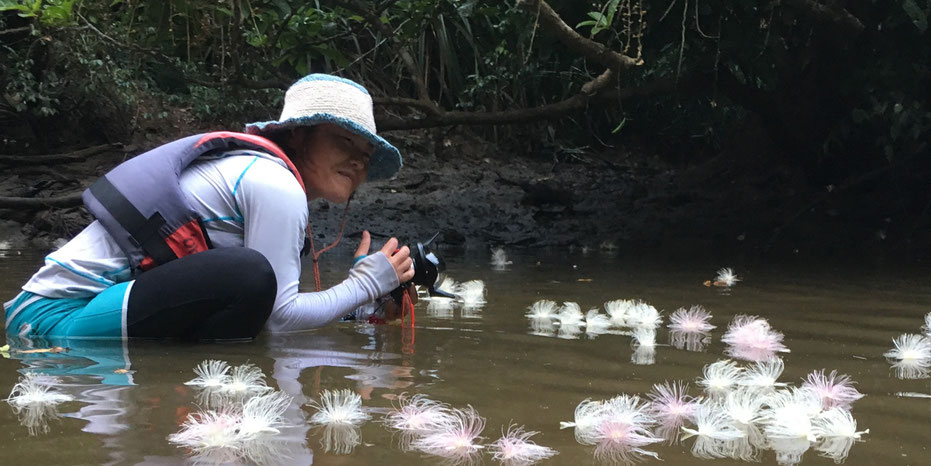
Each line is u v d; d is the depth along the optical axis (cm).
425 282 274
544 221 643
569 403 176
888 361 224
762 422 167
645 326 274
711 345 243
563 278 391
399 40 520
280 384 185
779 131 619
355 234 564
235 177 239
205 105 849
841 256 486
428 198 703
